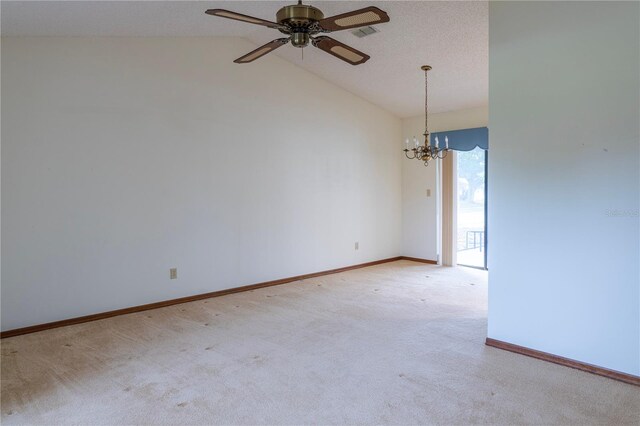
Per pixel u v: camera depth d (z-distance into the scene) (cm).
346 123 618
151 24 391
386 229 690
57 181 376
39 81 366
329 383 265
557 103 287
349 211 628
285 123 542
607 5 264
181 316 405
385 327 369
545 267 296
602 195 271
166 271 442
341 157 614
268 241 527
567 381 265
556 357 292
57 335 355
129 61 415
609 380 267
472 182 713
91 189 394
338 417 226
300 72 556
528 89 299
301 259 565
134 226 420
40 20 335
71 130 382
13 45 354
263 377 274
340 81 584
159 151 435
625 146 262
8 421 223
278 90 533
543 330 298
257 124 513
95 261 397
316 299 463
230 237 491
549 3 287
